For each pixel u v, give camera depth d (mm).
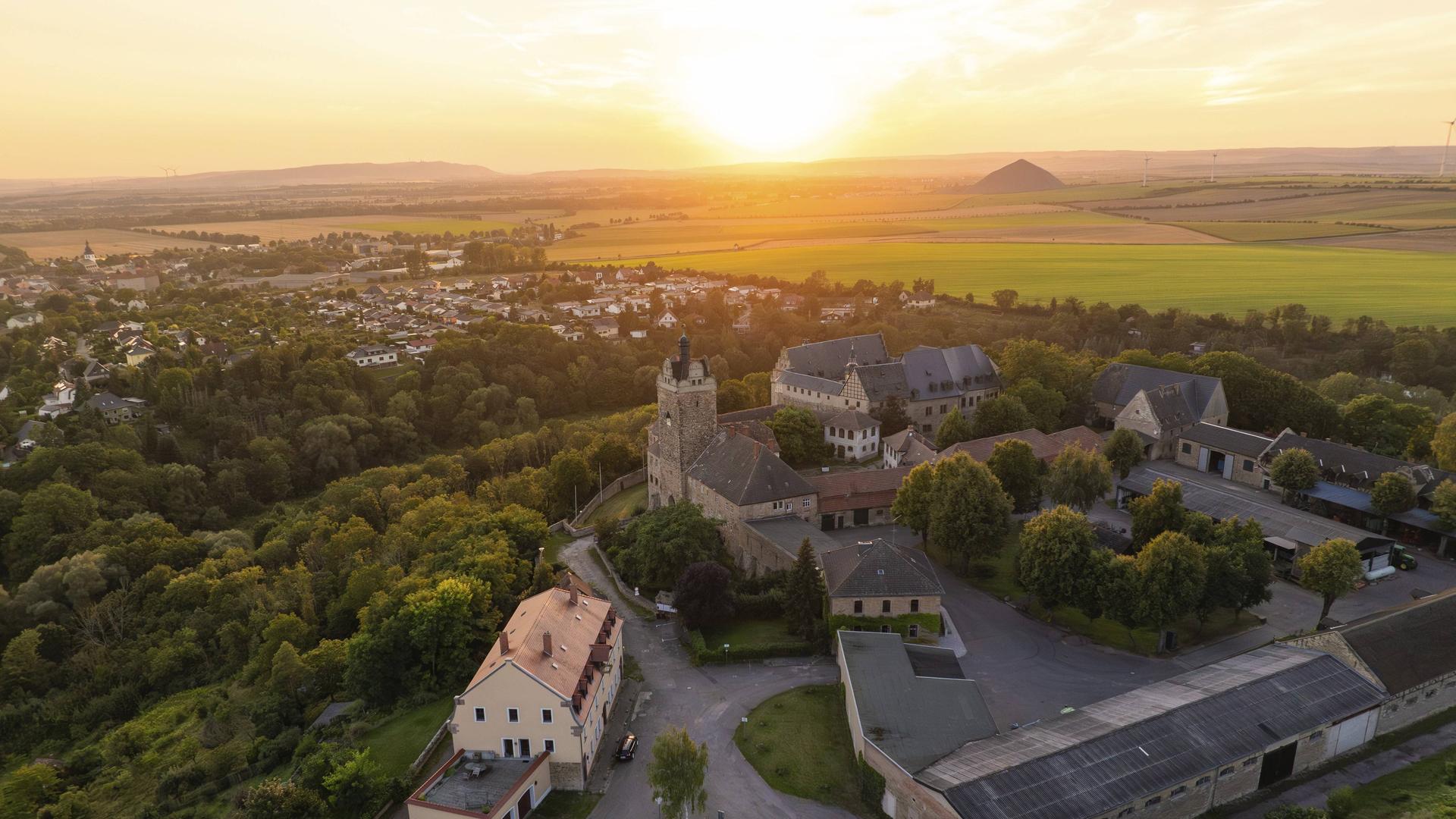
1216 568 89938
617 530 129125
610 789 72688
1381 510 114312
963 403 182125
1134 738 65312
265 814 70062
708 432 136625
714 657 92812
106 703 112875
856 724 73250
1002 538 107062
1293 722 68312
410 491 169000
